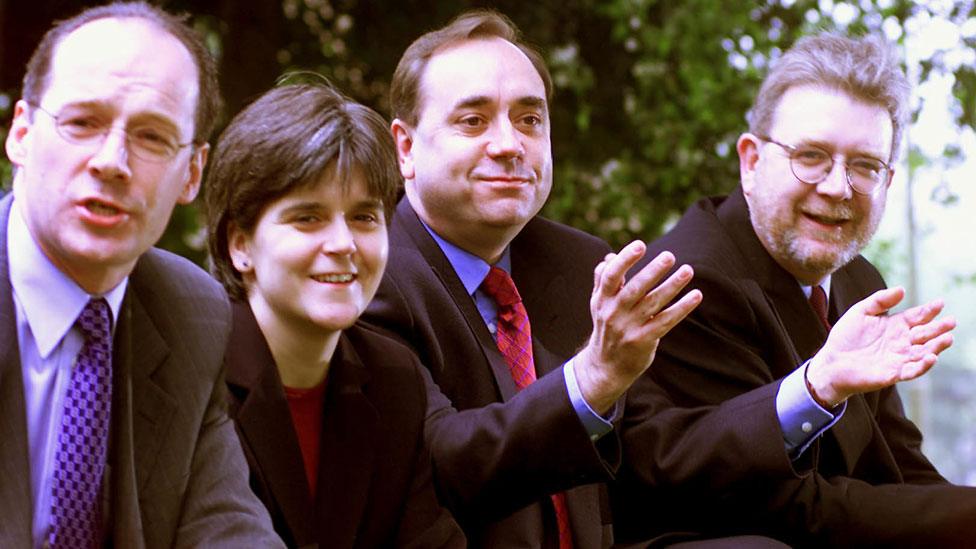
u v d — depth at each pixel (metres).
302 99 4.09
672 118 11.84
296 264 4.02
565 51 11.65
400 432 4.24
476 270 4.83
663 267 3.84
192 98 3.43
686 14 11.68
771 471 4.69
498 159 4.75
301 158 3.98
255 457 4.00
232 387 4.03
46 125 3.31
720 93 11.71
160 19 3.42
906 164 11.10
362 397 4.18
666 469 4.84
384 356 4.30
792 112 5.25
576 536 4.62
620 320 3.91
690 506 4.91
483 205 4.74
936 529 4.86
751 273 5.28
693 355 5.11
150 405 3.62
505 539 4.46
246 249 4.14
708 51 11.71
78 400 3.48
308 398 4.21
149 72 3.34
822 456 5.14
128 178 3.30
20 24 10.69
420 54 4.91
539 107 4.87
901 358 4.49
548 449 4.11
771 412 4.71
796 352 5.24
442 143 4.77
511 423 4.12
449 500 4.28
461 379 4.61
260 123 4.06
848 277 5.71
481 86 4.77
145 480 3.61
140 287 3.68
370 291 4.13
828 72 5.23
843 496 4.90
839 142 5.19
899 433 5.66
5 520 3.32
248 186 4.04
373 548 4.17
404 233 4.80
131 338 3.62
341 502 4.09
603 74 12.02
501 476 4.17
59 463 3.45
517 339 4.78
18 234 3.47
